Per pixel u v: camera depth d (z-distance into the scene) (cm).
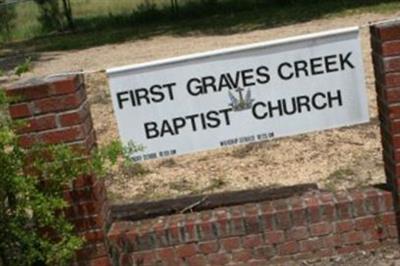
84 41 2114
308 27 1747
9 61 1891
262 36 1716
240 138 528
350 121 528
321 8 2038
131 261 515
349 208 515
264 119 525
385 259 509
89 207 495
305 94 522
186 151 529
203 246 514
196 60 515
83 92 505
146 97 520
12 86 480
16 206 450
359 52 517
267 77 519
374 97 899
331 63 519
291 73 519
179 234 512
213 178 728
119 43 1972
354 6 1961
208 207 559
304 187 578
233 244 514
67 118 481
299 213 513
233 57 515
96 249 501
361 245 520
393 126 500
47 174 470
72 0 2995
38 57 1897
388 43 490
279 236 514
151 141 527
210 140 528
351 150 754
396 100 496
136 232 513
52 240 484
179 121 525
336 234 517
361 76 521
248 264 517
